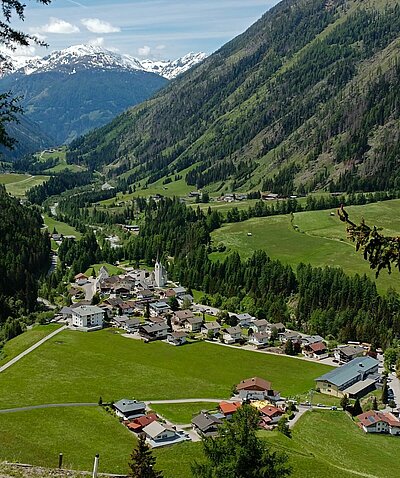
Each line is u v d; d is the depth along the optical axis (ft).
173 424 313.94
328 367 443.32
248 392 363.97
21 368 413.59
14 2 96.99
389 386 404.16
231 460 116.88
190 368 428.15
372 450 294.05
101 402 345.51
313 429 317.42
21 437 287.48
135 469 151.74
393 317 513.86
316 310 541.75
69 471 143.64
